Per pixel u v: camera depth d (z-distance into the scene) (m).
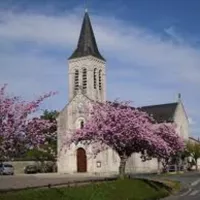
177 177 46.50
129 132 27.31
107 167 55.59
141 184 27.95
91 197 22.25
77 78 60.62
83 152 57.69
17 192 19.38
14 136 15.89
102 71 61.94
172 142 32.62
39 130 16.59
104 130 27.41
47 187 21.98
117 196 24.00
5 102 15.92
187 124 73.56
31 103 16.47
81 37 62.38
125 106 29.72
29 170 57.53
